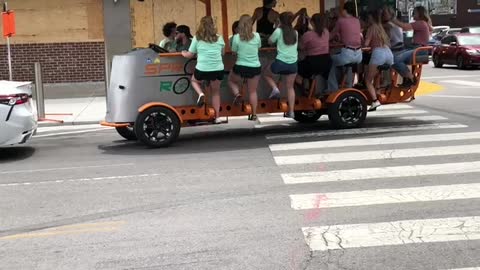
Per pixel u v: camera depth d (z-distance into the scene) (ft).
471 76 73.92
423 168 25.07
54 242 17.19
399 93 36.83
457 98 51.19
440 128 35.29
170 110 31.99
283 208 19.85
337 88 35.68
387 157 27.50
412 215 18.72
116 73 32.07
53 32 58.70
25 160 30.60
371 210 19.36
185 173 25.63
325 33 33.68
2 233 18.19
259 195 21.56
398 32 36.19
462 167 24.99
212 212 19.62
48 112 48.93
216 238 17.04
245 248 16.19
